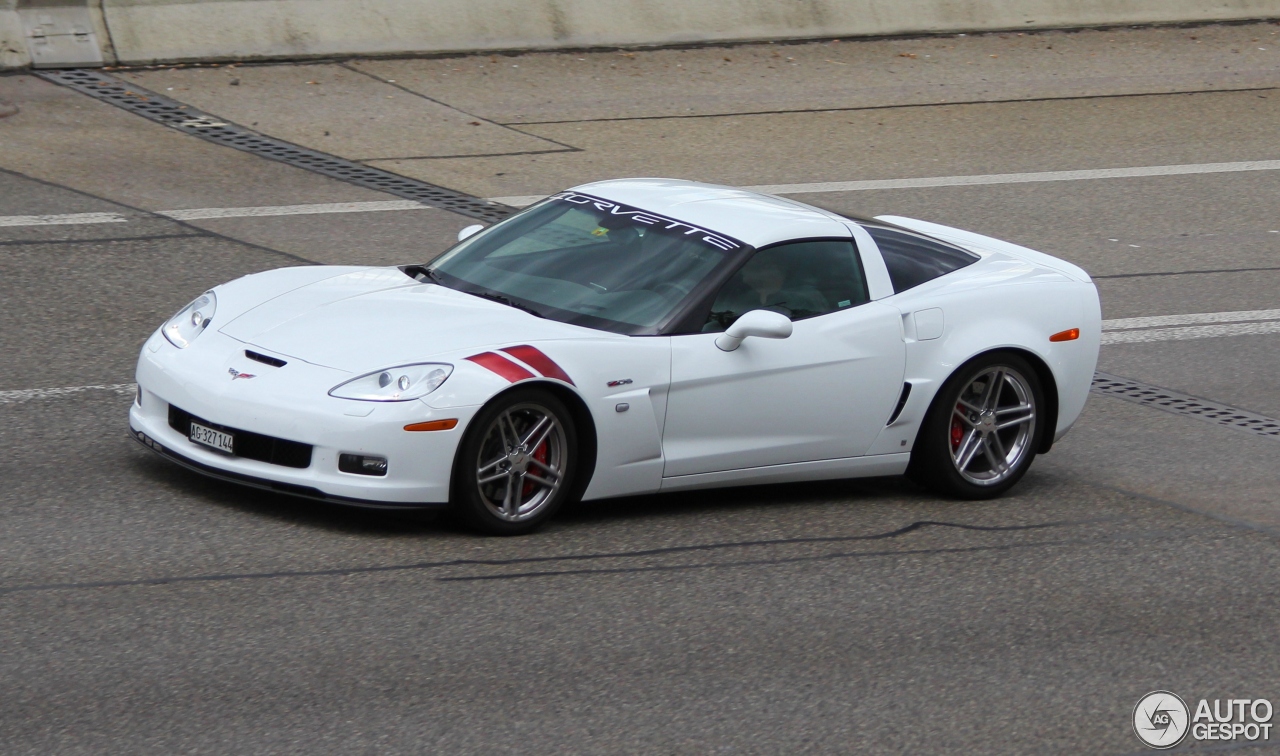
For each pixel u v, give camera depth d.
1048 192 49.59
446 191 45.31
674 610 20.06
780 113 56.53
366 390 20.80
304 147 48.81
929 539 23.89
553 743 16.11
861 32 66.88
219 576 19.91
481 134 51.44
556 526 22.94
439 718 16.47
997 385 26.25
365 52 58.69
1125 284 41.47
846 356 24.36
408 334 22.03
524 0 61.88
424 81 56.88
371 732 16.03
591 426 22.22
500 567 20.97
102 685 16.69
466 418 20.92
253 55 57.00
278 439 20.89
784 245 24.72
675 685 17.78
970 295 25.92
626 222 25.33
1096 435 30.64
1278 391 34.19
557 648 18.55
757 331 22.84
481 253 25.44
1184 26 72.25
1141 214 48.06
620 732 16.48
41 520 21.45
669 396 22.84
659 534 23.03
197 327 23.11
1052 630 20.38
